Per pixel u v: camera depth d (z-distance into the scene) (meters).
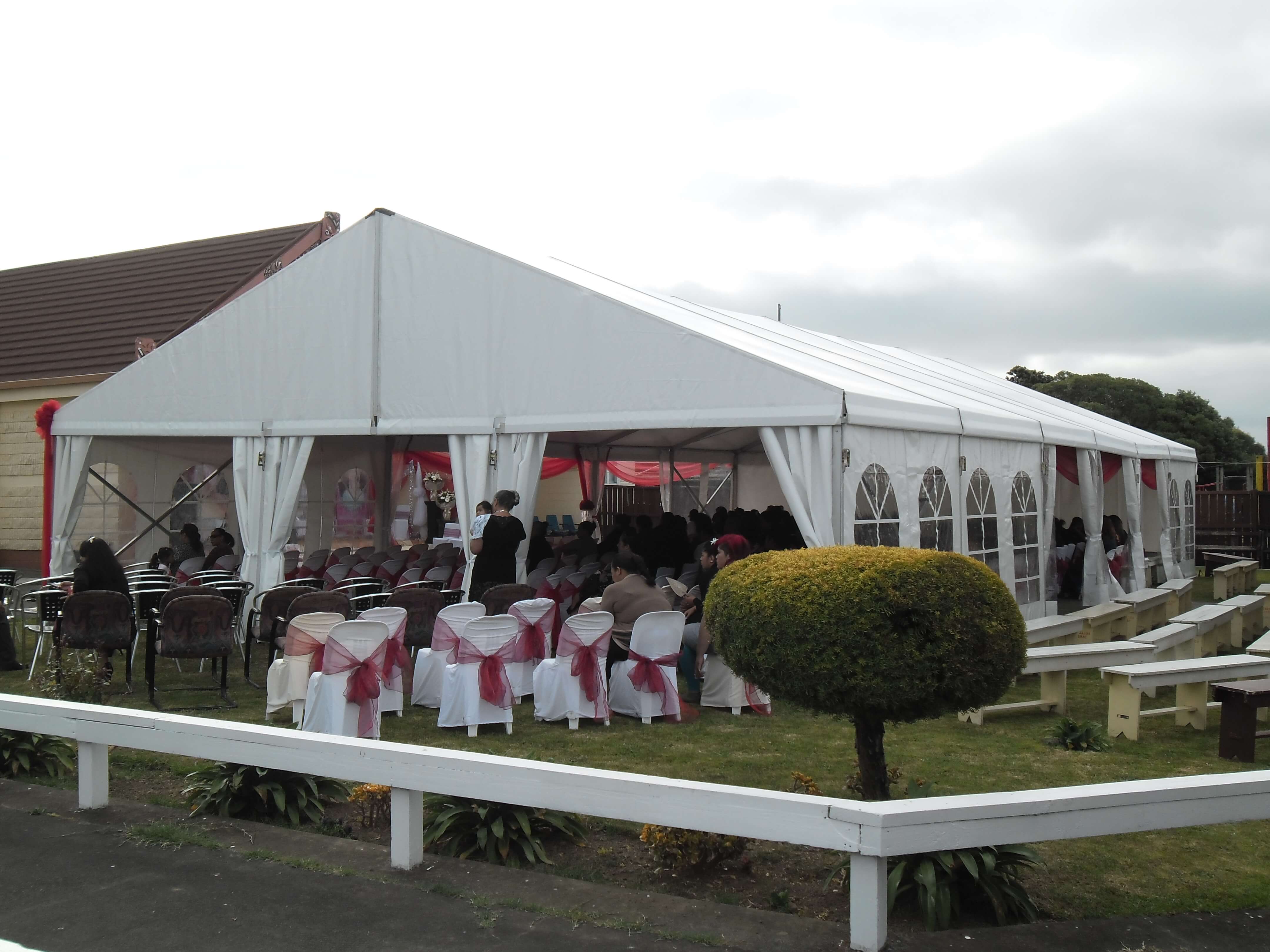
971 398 11.53
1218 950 3.34
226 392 11.20
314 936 3.38
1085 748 6.36
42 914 3.56
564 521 20.78
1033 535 11.52
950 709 3.96
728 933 3.41
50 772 5.45
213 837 4.35
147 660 7.68
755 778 5.54
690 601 7.73
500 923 3.49
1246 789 3.63
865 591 3.84
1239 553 22.50
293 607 7.41
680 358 8.45
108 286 21.06
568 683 6.84
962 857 3.57
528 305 9.36
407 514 18.44
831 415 7.61
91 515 13.87
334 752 4.11
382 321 10.25
